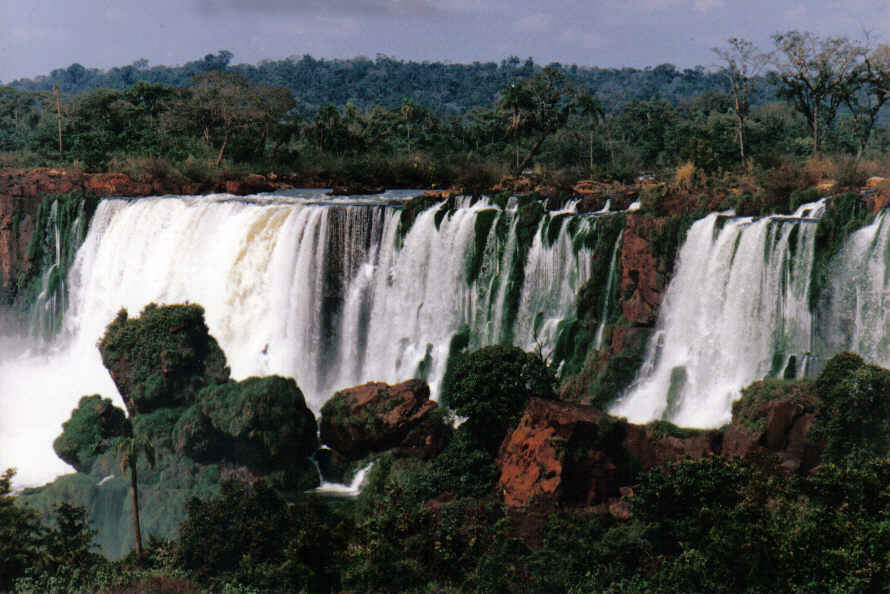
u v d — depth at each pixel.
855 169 60.25
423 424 52.34
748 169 78.31
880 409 40.62
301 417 55.09
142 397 59.97
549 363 60.72
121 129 147.50
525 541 41.12
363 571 38.19
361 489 53.50
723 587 33.78
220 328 75.94
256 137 136.12
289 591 39.00
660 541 37.91
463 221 66.44
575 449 42.97
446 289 67.06
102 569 42.91
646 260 58.06
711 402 53.00
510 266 64.38
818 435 41.50
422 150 162.88
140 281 83.75
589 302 60.59
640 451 44.62
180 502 53.97
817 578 33.44
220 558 42.22
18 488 59.59
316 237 71.44
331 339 71.38
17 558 42.38
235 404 54.34
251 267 75.19
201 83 135.75
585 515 40.91
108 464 57.69
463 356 50.09
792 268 51.34
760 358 52.34
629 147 157.25
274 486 53.84
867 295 48.69
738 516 35.66
